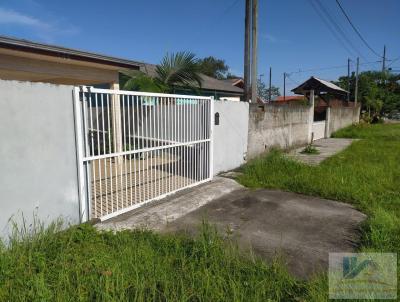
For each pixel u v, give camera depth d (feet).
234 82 62.75
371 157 27.25
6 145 9.09
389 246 9.86
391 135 48.37
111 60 19.12
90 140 11.52
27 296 6.88
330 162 24.75
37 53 15.65
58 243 9.45
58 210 10.72
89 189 11.70
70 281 7.53
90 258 8.57
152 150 14.57
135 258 8.61
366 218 12.94
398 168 21.74
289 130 32.37
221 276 7.94
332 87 61.67
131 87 23.31
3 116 8.93
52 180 10.42
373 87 91.81
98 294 6.96
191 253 9.23
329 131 48.78
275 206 14.60
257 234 11.35
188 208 14.15
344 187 16.61
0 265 7.75
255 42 25.59
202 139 18.12
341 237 11.11
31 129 9.64
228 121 21.08
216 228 11.64
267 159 23.11
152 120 14.60
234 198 15.85
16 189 9.45
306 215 13.39
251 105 24.07
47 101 9.99
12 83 9.06
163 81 26.68
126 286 7.36
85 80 20.97
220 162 20.65
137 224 12.09
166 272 8.16
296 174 19.86
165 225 12.17
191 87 28.53
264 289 7.37
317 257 9.55
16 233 9.17
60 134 10.50
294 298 7.27
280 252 9.84
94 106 11.63
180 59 26.61
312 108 38.58
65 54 16.76
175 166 16.49
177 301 6.86
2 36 14.03
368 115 79.71
